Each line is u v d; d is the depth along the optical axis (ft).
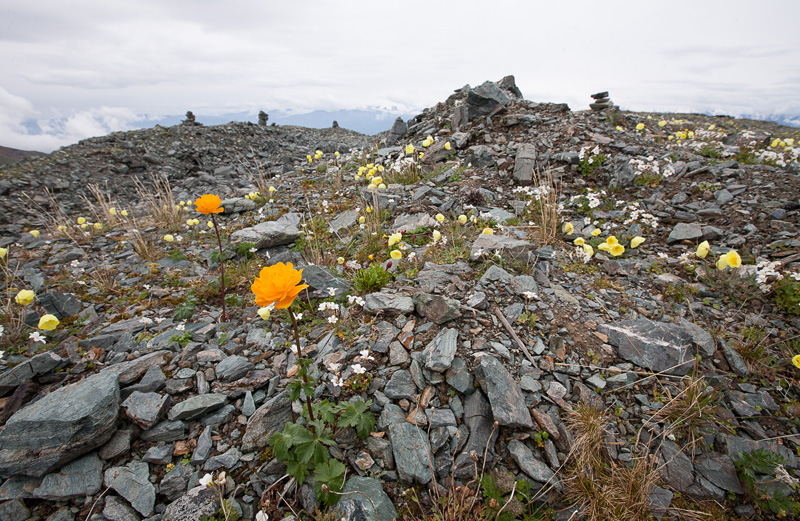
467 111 31.86
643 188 20.13
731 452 7.94
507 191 21.08
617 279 13.30
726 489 7.47
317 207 21.98
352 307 11.79
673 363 9.45
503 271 12.37
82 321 12.54
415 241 16.07
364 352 9.13
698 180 19.79
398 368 9.40
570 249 15.25
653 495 7.33
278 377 9.59
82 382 8.50
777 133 47.88
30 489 7.22
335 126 86.99
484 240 14.30
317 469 7.06
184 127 53.36
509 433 8.12
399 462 7.54
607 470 7.56
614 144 24.68
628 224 17.15
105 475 7.55
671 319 11.10
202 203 10.78
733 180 19.13
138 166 39.24
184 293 14.10
